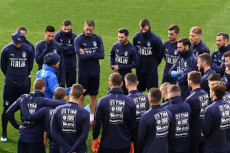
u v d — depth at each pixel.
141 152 21.08
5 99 27.89
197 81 22.48
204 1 53.72
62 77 28.53
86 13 50.62
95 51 29.56
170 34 29.14
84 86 29.97
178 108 21.34
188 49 26.58
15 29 46.44
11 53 27.16
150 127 20.47
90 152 26.06
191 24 47.97
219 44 28.88
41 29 46.69
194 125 22.81
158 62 31.58
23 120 21.81
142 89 32.25
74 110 20.33
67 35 31.52
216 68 28.86
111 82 21.50
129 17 49.66
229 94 23.80
